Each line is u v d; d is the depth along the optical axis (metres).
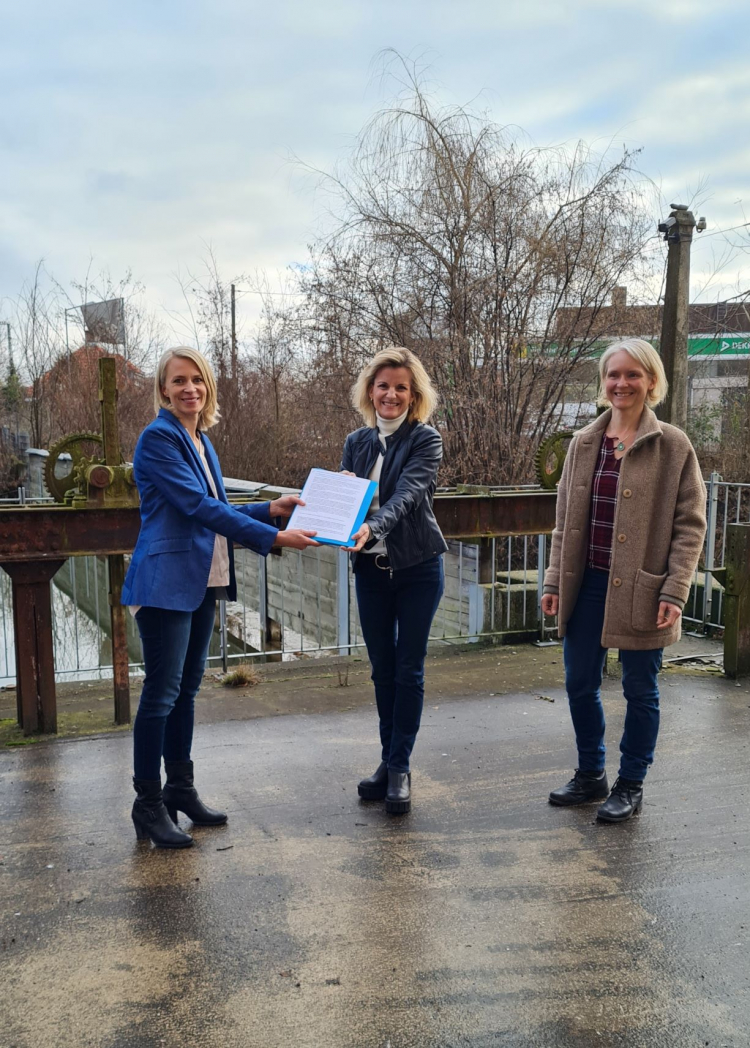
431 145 10.52
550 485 6.04
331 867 3.04
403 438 3.47
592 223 10.30
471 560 7.12
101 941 2.59
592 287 10.25
